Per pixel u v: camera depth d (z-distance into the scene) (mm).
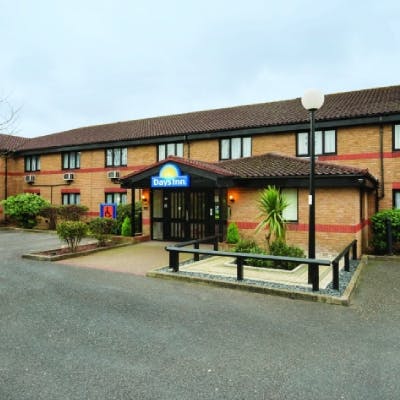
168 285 7477
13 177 23078
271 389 3488
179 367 3914
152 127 19719
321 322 5344
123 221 14766
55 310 5773
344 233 11047
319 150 13836
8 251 11766
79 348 4371
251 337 4758
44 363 3967
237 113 18266
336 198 11219
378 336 4812
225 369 3881
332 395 3383
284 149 14516
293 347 4449
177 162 12109
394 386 3539
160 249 12133
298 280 7574
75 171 20547
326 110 14500
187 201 13961
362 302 6375
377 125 12852
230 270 8547
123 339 4652
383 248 11188
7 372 3764
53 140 22984
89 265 9422
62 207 18359
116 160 19297
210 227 13492
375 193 12852
